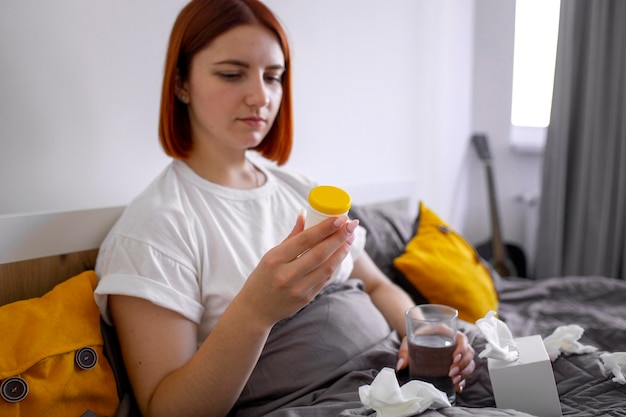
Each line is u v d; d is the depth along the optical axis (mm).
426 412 767
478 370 967
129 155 1299
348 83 1869
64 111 1171
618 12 2123
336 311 1019
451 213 2562
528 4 2492
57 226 1058
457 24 2418
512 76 2541
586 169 2250
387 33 2004
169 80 1028
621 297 1615
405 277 1474
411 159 2217
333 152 1854
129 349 905
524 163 2596
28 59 1107
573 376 932
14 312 876
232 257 981
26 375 819
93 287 985
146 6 1294
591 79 2186
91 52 1205
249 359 803
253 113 1023
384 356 988
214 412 846
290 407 887
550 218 2357
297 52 1673
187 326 917
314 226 702
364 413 780
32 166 1132
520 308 1629
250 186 1123
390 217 1686
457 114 2508
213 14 988
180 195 1014
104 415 900
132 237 927
